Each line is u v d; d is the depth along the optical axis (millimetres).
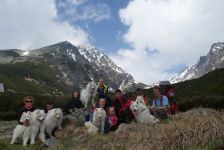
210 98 27312
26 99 16750
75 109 19391
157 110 16328
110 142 13312
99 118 15656
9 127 20156
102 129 15859
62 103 30750
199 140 11133
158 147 11297
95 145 13508
